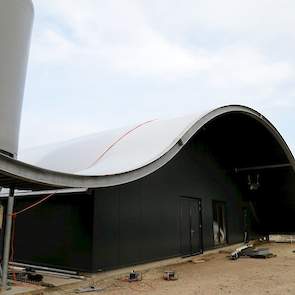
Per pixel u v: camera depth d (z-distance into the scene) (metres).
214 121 15.12
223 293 7.62
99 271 9.50
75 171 12.11
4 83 7.78
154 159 10.15
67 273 9.84
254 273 10.15
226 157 18.11
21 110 8.72
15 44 8.27
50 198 10.98
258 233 20.58
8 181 7.52
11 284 8.38
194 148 15.42
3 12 7.95
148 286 8.51
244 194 19.62
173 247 12.82
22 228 11.81
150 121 16.16
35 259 11.00
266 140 16.66
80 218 9.94
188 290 7.98
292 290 7.84
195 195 14.84
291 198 19.41
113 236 10.17
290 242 20.00
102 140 14.80
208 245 15.20
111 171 9.43
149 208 11.90
